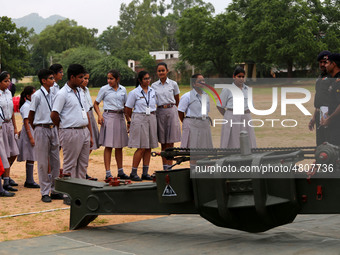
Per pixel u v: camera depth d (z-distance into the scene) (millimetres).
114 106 9938
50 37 137875
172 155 5824
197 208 5383
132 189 5875
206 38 75062
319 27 59250
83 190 6258
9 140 9070
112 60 91688
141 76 9734
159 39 135375
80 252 5211
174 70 89438
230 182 5203
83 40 141750
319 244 5273
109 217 7051
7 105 8977
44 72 8062
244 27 59750
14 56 87500
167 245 5461
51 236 5934
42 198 8102
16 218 6957
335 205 4961
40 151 8047
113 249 5324
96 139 10078
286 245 5270
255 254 4969
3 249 5355
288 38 55719
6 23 85562
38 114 8055
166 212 5742
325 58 6574
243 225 5418
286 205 5098
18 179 10180
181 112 8875
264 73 61062
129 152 13969
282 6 55875
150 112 9758
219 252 5098
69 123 7664
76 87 7879
